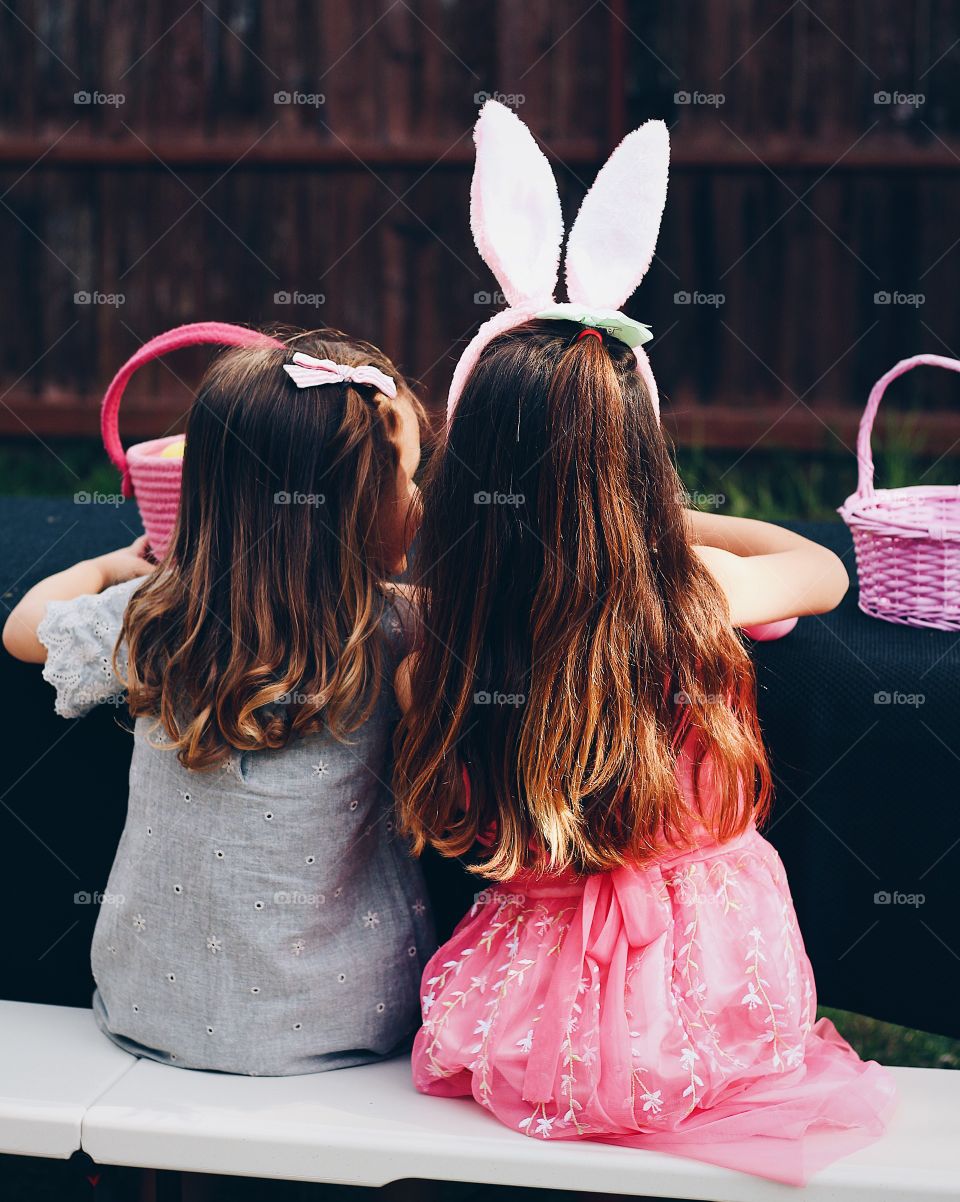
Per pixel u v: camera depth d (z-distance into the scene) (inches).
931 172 156.9
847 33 156.6
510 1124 47.0
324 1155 46.4
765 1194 44.4
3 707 60.8
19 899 63.7
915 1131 46.6
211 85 165.5
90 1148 47.6
